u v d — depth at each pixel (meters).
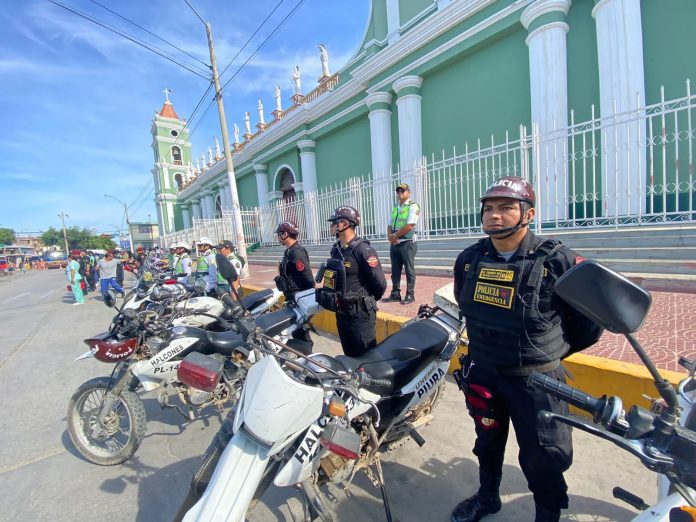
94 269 14.52
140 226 65.88
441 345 2.46
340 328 3.22
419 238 8.87
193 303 3.84
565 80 7.35
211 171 24.23
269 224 16.22
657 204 6.54
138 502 2.28
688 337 3.11
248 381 1.64
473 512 1.92
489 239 1.78
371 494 2.19
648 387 2.47
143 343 2.74
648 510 1.05
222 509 1.42
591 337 1.61
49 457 2.81
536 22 7.48
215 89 10.38
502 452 1.91
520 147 6.80
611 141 6.53
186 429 3.10
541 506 1.67
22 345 6.23
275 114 18.03
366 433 1.97
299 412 1.52
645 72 6.64
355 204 10.74
